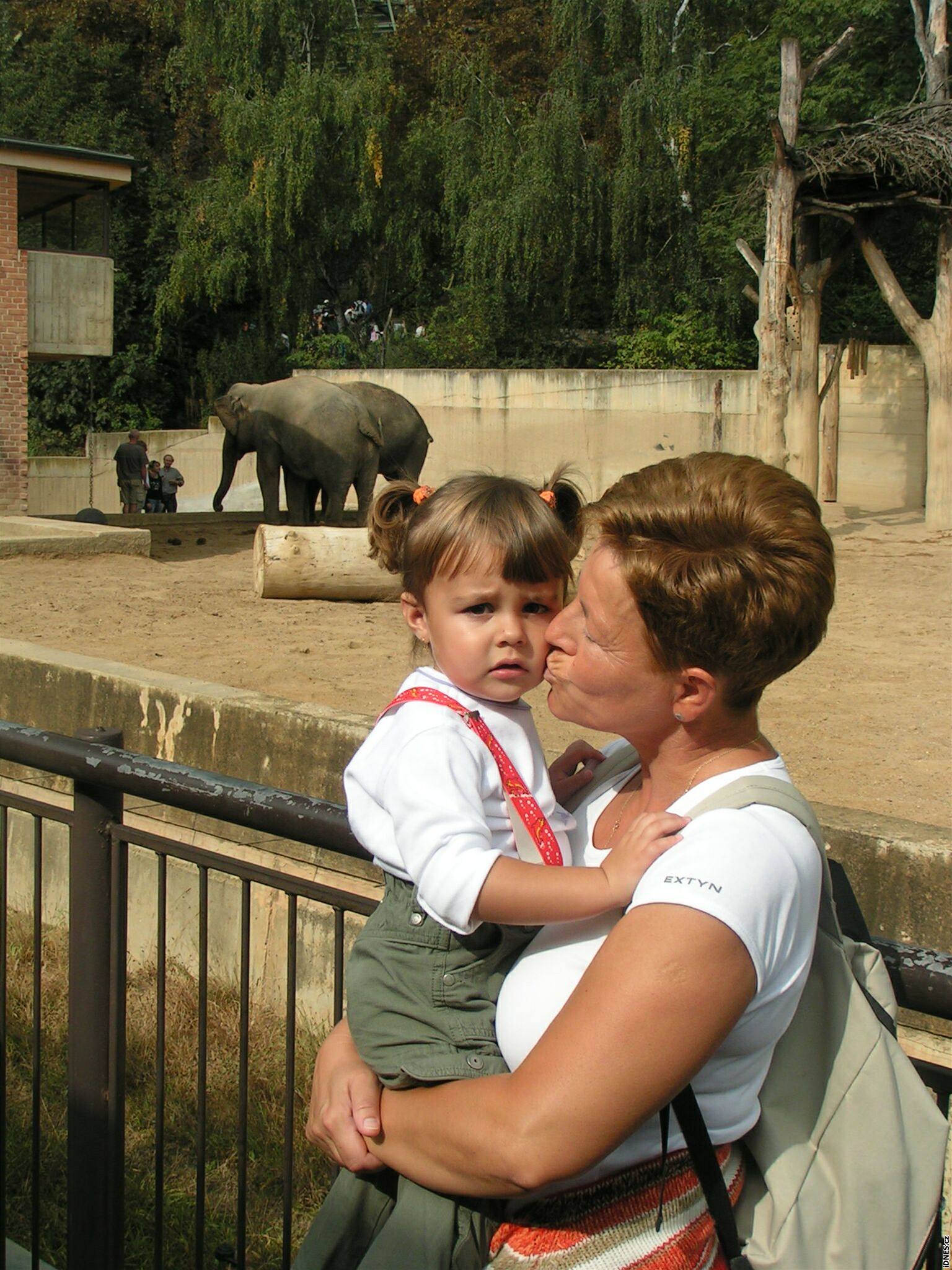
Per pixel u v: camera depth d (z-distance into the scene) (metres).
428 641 1.98
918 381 23.72
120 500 33.03
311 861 5.18
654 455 26.86
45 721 6.66
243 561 15.98
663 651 1.62
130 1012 5.14
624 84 30.27
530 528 1.84
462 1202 1.71
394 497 2.04
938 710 7.52
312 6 32.59
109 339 21.72
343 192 32.84
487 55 32.09
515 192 29.64
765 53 25.08
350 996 1.88
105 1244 2.70
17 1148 4.14
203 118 38.28
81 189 21.45
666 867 1.50
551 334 32.47
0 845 2.97
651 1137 1.60
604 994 1.45
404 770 1.78
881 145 16.11
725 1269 1.62
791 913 1.49
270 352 35.66
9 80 38.53
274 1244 3.59
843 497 24.69
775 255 16.59
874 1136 1.51
